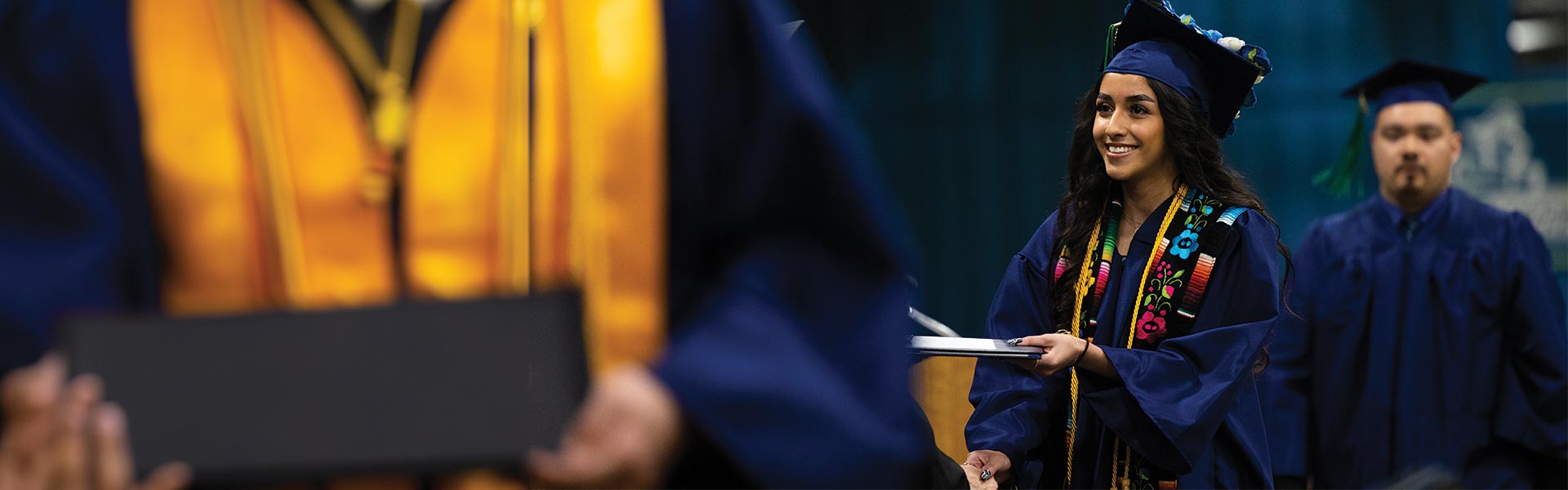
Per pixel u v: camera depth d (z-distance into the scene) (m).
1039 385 3.92
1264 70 3.90
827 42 13.98
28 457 0.99
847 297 1.15
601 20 1.19
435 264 1.15
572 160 1.18
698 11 1.20
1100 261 3.95
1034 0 13.61
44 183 1.10
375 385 1.02
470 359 1.02
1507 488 5.80
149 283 1.12
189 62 1.15
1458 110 12.59
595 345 1.16
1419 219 6.05
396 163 1.17
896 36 13.81
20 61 1.14
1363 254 6.02
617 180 1.18
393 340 1.02
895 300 1.16
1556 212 12.33
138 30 1.15
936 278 13.77
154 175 1.14
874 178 1.20
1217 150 3.94
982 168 13.65
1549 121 12.40
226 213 1.14
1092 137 4.04
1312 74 12.88
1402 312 5.93
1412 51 12.73
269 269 1.14
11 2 1.17
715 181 1.19
